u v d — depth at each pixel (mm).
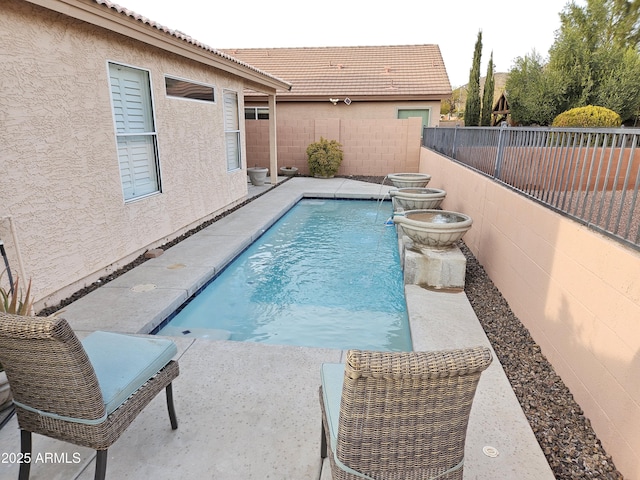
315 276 5180
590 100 13172
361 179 12320
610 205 2277
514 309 3631
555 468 1939
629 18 11789
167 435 2139
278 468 1935
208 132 6941
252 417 2281
